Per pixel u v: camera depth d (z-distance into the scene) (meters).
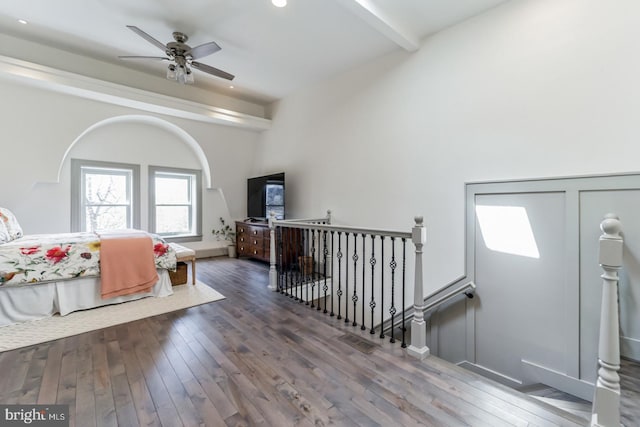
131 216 5.06
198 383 1.78
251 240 5.41
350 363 2.02
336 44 3.46
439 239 3.16
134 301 3.20
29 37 3.39
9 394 1.65
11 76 3.36
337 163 4.34
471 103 2.91
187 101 4.65
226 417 1.50
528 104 2.56
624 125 2.12
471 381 1.83
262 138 5.88
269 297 3.40
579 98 2.31
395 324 3.47
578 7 2.31
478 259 2.87
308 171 4.84
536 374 2.51
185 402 1.61
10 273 2.55
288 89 4.96
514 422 1.49
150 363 1.99
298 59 3.84
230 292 3.58
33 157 3.84
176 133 5.44
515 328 2.63
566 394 2.35
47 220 4.27
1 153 3.65
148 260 3.23
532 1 2.54
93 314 2.83
